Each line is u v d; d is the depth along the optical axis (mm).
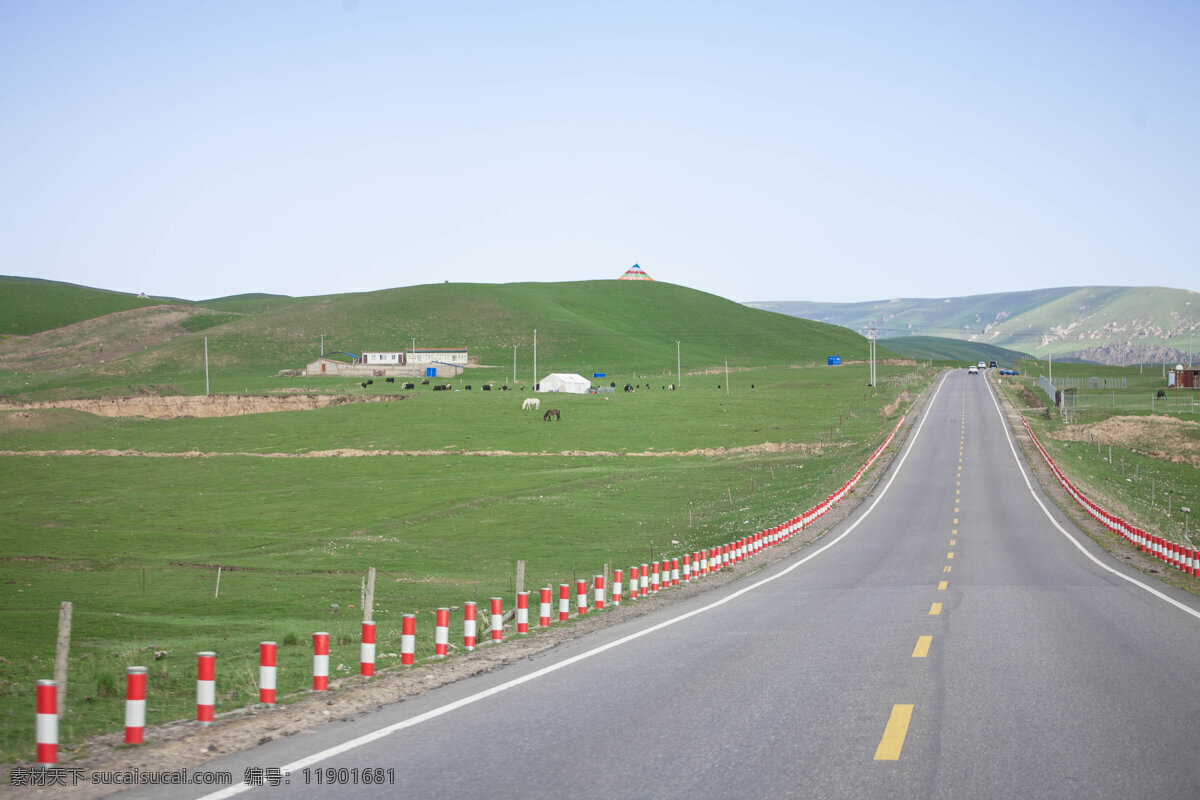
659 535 51562
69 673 18500
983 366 185500
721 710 10461
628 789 7719
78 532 58000
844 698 10938
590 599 27250
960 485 57688
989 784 7730
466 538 53031
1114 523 38969
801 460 79875
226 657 20734
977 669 12609
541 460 86812
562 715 10367
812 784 7785
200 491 75375
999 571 26469
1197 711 10219
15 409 119812
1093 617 17625
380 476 80188
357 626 27797
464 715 10477
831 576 26016
